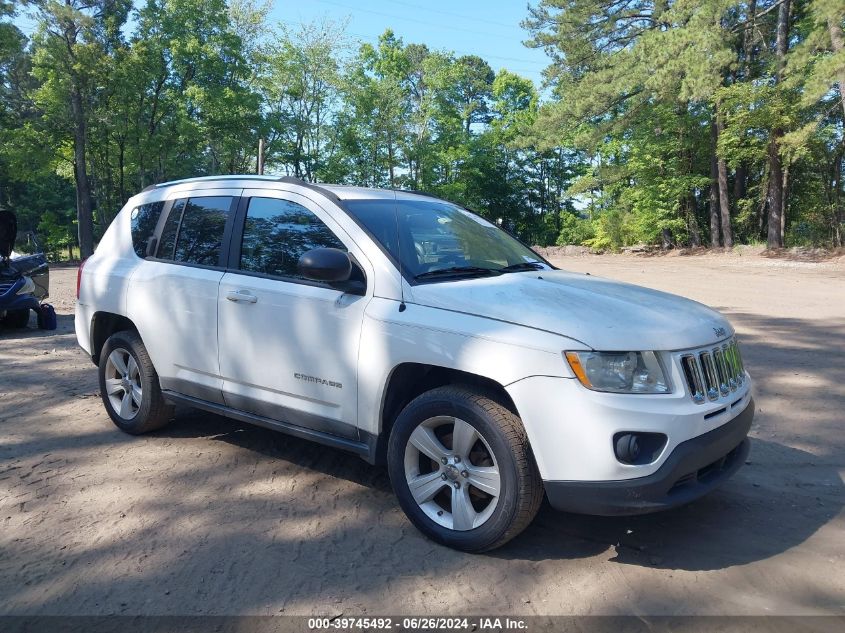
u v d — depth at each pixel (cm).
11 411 561
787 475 428
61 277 2386
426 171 5025
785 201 3034
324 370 370
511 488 305
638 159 3459
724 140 2867
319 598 284
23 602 281
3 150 3550
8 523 353
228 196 448
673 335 312
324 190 408
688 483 308
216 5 3622
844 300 1368
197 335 435
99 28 3356
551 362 297
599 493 290
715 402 317
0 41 3116
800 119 2627
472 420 316
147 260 483
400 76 5475
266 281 403
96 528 348
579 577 303
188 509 371
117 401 511
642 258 3247
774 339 915
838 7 1914
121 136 3612
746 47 2869
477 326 320
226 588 291
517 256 440
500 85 5744
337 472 429
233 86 3716
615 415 288
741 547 332
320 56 4384
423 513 338
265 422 409
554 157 5703
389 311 347
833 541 338
